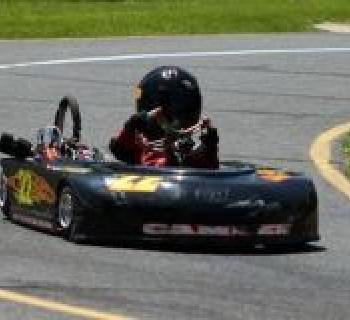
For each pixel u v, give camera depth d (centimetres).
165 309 2650
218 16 10825
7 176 3809
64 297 2725
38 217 3578
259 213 3297
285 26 10656
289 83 7500
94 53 8588
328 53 8944
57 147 3762
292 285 2945
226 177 3369
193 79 3556
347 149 5466
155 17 10644
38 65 7925
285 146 5512
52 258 3152
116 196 3284
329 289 2917
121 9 11388
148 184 3294
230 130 5897
